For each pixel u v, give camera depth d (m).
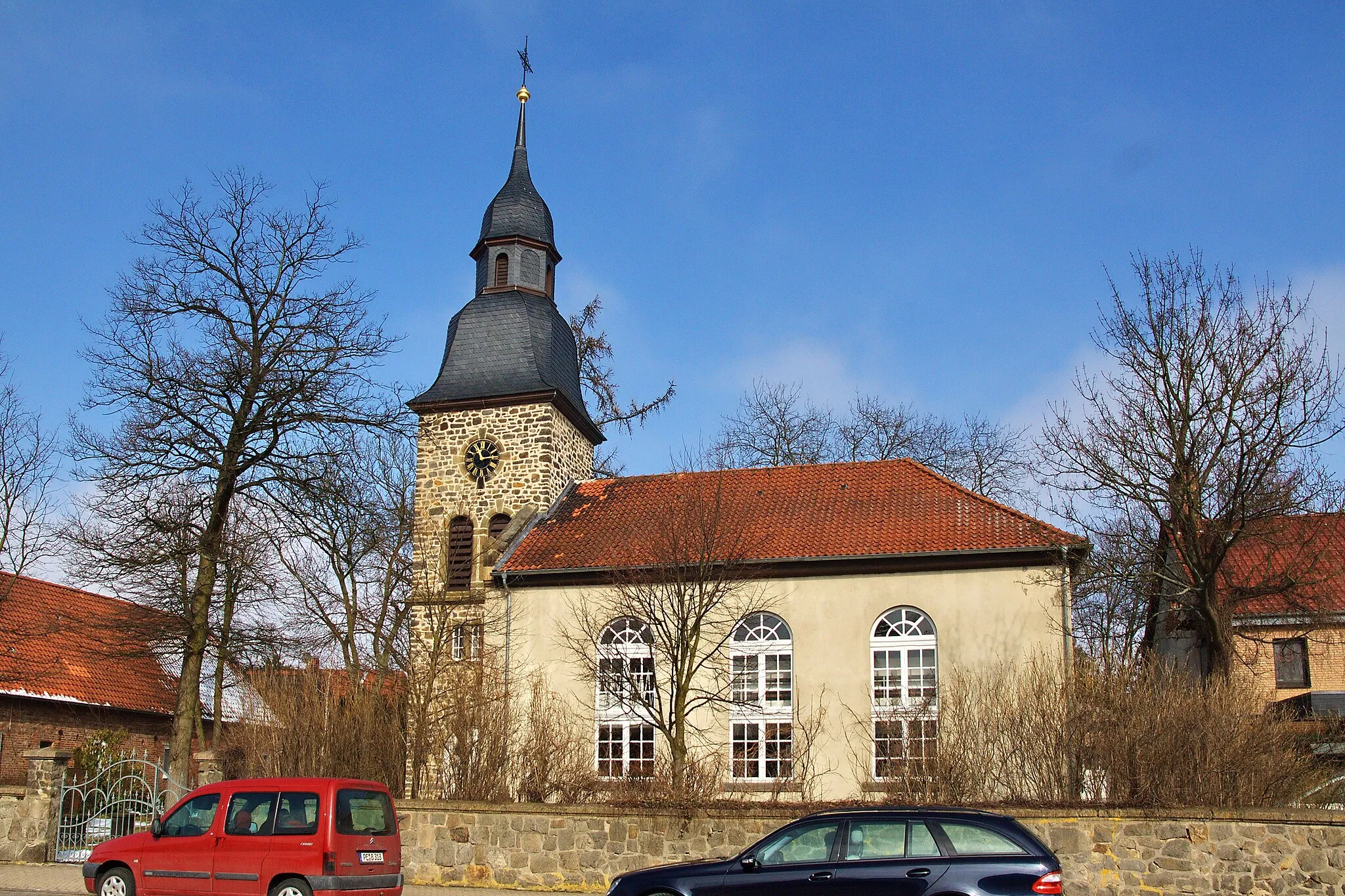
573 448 34.94
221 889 15.61
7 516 32.78
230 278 27.97
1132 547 25.92
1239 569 29.05
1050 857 12.57
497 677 25.62
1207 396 23.72
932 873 12.66
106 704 37.81
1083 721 19.69
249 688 25.50
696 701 26.08
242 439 27.75
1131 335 24.62
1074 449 25.23
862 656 25.73
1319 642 30.47
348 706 24.62
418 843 19.92
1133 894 16.77
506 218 35.53
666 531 26.47
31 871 20.30
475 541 32.69
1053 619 24.89
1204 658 29.55
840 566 26.33
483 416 33.56
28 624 37.97
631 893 13.54
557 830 19.31
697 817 18.72
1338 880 16.03
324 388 27.52
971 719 21.12
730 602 26.36
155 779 22.70
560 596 28.09
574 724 25.78
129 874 16.19
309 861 15.38
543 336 34.31
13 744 34.56
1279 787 18.42
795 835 13.41
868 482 29.41
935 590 25.73
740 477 30.89
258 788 16.11
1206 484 23.56
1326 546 25.92
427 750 24.03
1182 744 18.34
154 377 26.83
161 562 27.20
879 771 24.84
